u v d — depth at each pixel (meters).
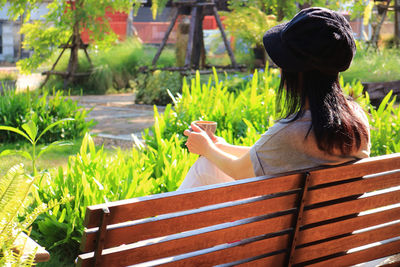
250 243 1.97
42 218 3.39
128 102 13.37
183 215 1.75
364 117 2.14
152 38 24.92
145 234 1.69
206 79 12.56
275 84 7.16
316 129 1.92
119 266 1.68
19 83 16.11
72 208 3.47
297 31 1.87
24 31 16.11
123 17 22.58
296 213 2.04
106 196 3.31
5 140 7.02
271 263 2.07
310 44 1.85
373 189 2.25
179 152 4.04
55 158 6.14
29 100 7.38
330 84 1.97
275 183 1.91
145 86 12.88
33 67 16.16
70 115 7.54
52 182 3.63
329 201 2.16
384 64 13.02
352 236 2.28
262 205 1.93
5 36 27.48
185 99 5.50
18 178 1.96
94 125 8.54
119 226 1.64
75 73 16.20
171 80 12.56
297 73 1.97
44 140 7.14
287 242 2.08
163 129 4.90
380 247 2.42
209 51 19.66
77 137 7.60
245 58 16.45
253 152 2.02
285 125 1.95
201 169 2.48
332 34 1.85
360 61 13.65
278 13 17.27
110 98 14.57
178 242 1.78
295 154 1.96
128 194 3.23
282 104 2.06
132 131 8.69
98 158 3.80
